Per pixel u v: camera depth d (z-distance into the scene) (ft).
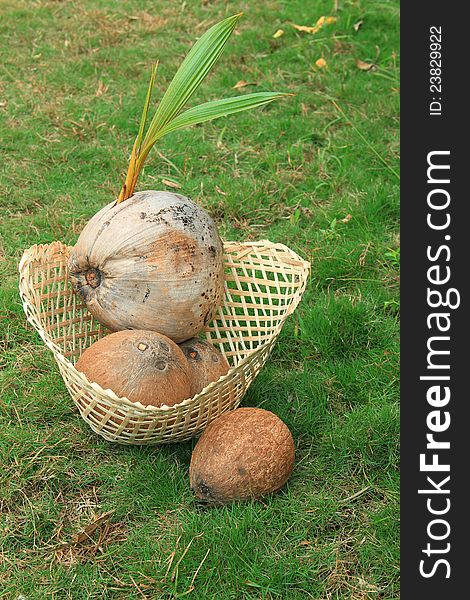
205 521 8.05
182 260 8.37
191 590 7.79
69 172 10.63
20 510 8.16
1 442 8.43
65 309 8.68
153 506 8.17
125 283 8.35
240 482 8.02
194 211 8.50
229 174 10.64
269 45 12.29
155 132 8.49
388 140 10.97
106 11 13.33
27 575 7.88
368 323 9.22
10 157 10.74
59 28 12.84
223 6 13.55
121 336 8.19
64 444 8.44
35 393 8.71
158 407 8.08
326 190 10.45
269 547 7.98
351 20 12.64
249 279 8.84
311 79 11.71
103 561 7.94
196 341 8.51
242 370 8.20
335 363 9.00
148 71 11.89
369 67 11.85
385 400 8.73
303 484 8.29
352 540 8.05
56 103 11.35
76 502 8.20
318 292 9.51
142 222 8.36
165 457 8.38
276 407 8.70
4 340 9.11
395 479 8.33
